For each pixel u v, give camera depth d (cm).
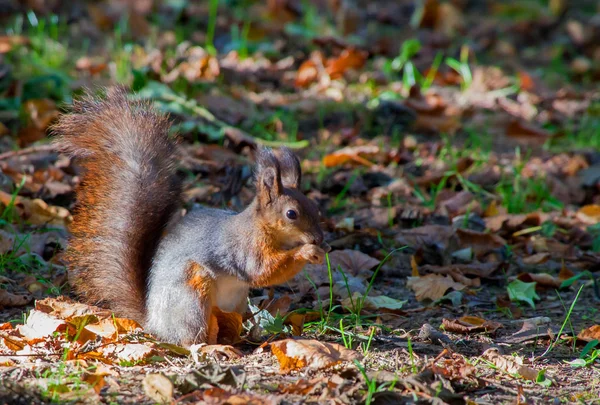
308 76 1647
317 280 949
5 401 596
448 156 1391
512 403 644
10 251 971
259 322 802
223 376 641
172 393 616
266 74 1689
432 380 663
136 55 1662
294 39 1931
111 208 803
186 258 754
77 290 823
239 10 2081
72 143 824
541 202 1265
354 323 852
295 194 752
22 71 1495
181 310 742
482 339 819
